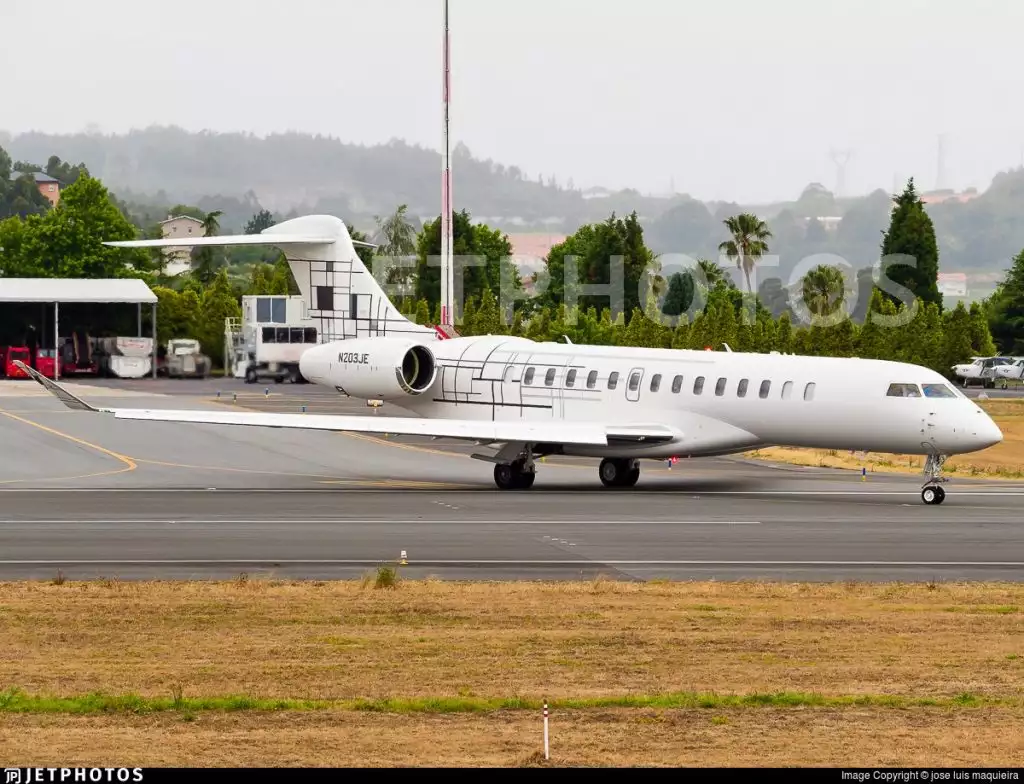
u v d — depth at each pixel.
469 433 169.75
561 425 173.38
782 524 142.75
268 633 88.00
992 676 77.94
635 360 180.25
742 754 62.69
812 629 89.69
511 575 111.88
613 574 112.56
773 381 167.38
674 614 93.94
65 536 132.50
